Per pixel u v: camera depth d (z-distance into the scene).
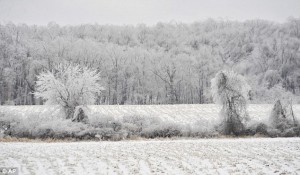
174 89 105.56
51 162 20.92
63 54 107.88
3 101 100.44
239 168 19.31
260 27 159.00
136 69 109.38
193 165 20.00
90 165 20.11
